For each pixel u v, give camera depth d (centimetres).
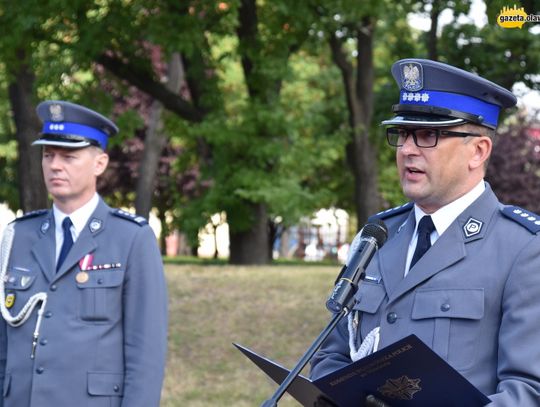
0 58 2264
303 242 5925
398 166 478
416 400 435
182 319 1652
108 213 699
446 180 468
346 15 2384
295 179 2758
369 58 2730
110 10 2280
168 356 1488
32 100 2448
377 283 489
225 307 1711
